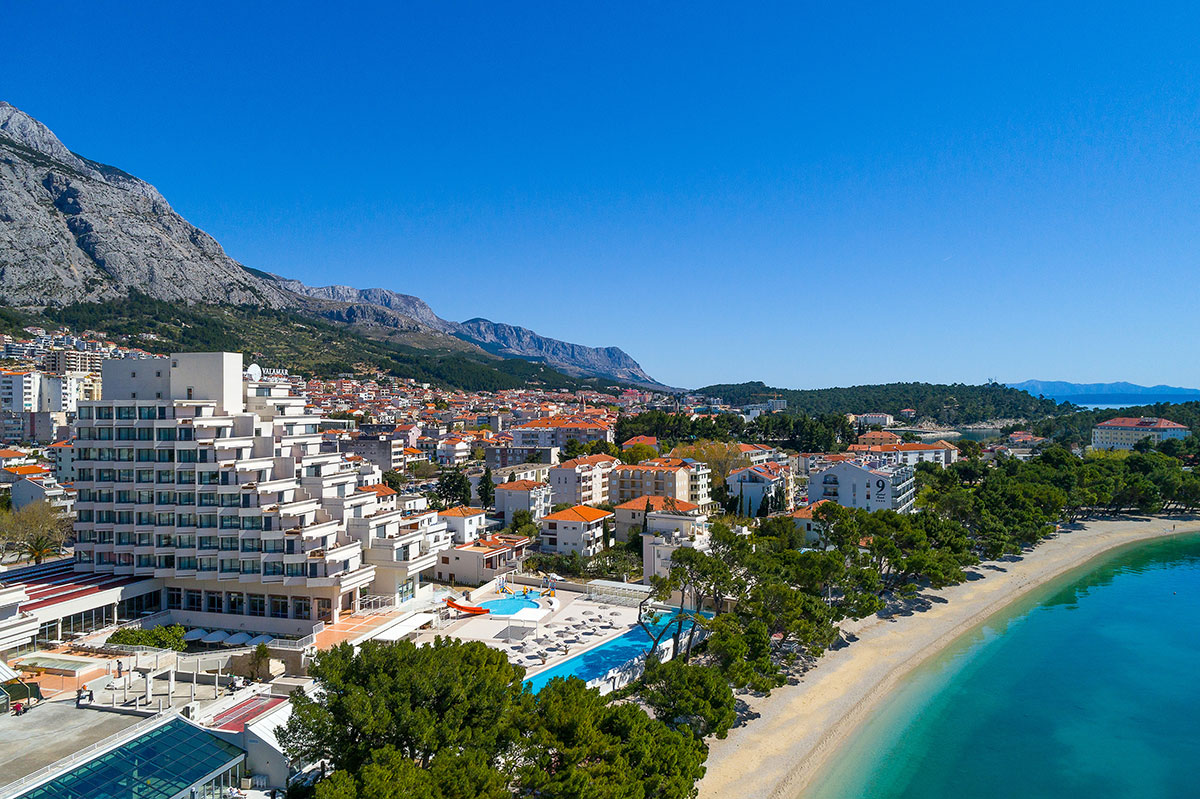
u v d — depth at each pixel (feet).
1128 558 525.75
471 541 453.17
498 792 126.52
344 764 136.05
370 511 339.16
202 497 291.38
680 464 645.92
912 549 407.44
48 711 160.35
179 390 314.96
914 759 235.81
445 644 182.70
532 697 165.48
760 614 268.00
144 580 292.40
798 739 241.96
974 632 360.89
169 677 188.55
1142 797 216.54
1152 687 295.28
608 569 424.46
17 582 287.69
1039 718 267.18
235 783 156.97
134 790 134.92
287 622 285.23
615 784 138.21
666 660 275.18
